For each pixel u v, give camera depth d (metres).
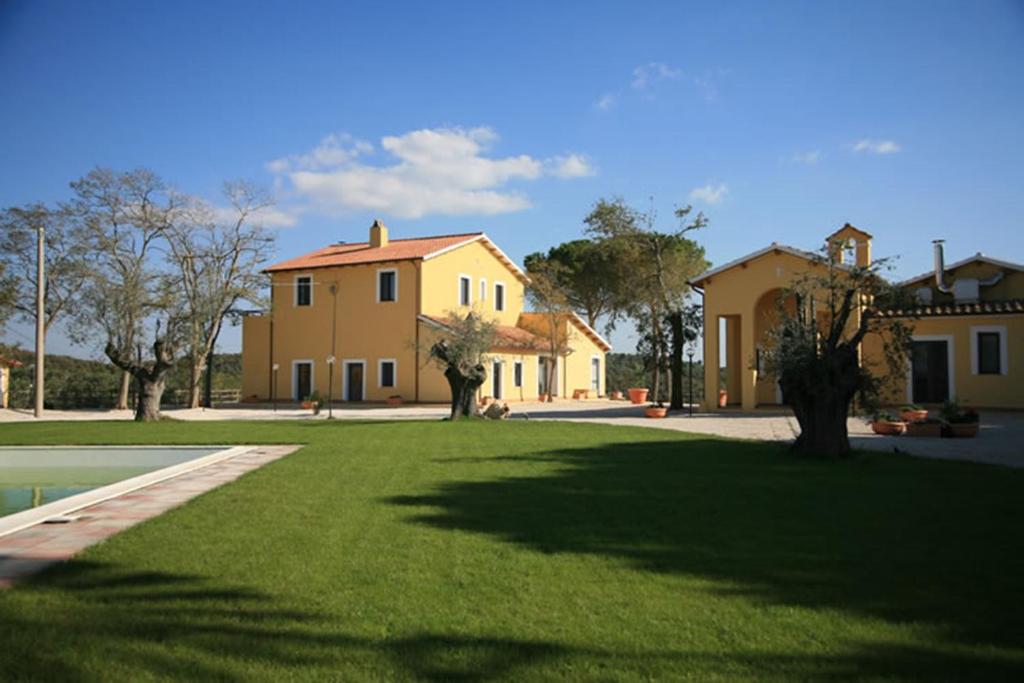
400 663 3.62
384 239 40.47
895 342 12.51
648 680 3.44
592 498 8.02
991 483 9.02
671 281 36.06
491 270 41.16
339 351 38.09
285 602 4.52
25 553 5.77
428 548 5.82
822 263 13.15
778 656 3.69
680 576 5.03
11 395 35.69
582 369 45.00
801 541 6.00
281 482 9.22
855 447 13.41
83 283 32.38
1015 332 23.00
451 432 16.83
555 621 4.19
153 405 23.23
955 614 4.26
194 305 34.47
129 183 33.34
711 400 25.56
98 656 3.71
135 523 6.93
